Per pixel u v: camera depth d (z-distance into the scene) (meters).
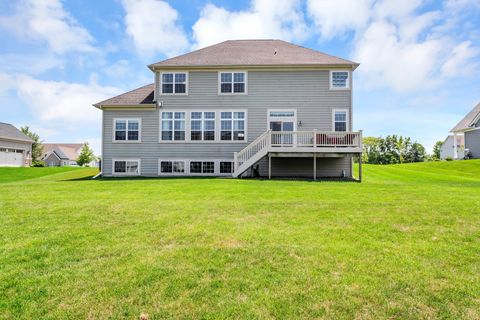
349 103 16.92
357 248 4.18
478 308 2.68
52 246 4.23
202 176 17.02
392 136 68.81
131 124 17.89
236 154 15.86
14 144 35.09
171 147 17.67
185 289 3.00
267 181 13.56
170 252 4.00
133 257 3.83
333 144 15.00
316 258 3.80
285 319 2.50
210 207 6.98
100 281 3.17
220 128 17.55
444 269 3.50
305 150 14.91
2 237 4.62
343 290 2.98
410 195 8.90
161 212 6.40
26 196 8.63
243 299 2.81
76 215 6.07
